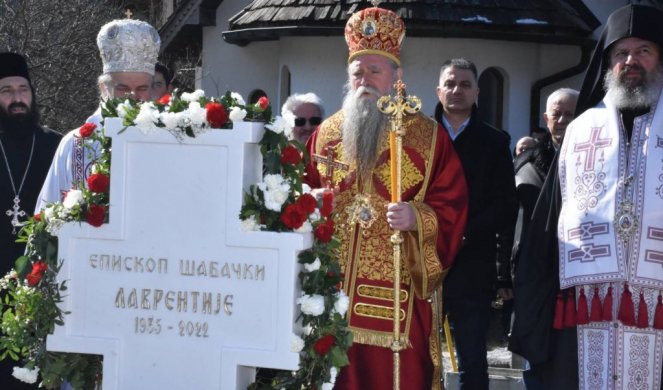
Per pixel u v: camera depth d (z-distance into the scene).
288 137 3.95
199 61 17.03
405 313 4.77
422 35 12.88
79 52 14.66
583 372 4.73
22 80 5.70
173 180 3.80
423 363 4.81
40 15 14.41
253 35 13.99
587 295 4.68
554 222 4.85
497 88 13.97
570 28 13.23
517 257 4.99
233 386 3.78
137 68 5.14
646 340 4.63
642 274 4.54
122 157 3.83
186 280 3.81
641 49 4.64
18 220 5.55
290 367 3.74
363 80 4.89
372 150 4.80
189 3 15.75
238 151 3.74
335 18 13.09
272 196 3.77
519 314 4.88
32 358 4.05
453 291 5.85
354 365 4.75
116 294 3.88
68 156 5.07
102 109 4.04
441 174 4.88
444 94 6.00
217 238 3.78
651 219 4.55
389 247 4.77
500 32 13.02
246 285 3.77
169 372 3.84
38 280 3.90
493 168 5.96
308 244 3.85
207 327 3.80
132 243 3.85
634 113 4.70
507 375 7.14
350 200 4.82
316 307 3.79
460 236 4.83
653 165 4.57
